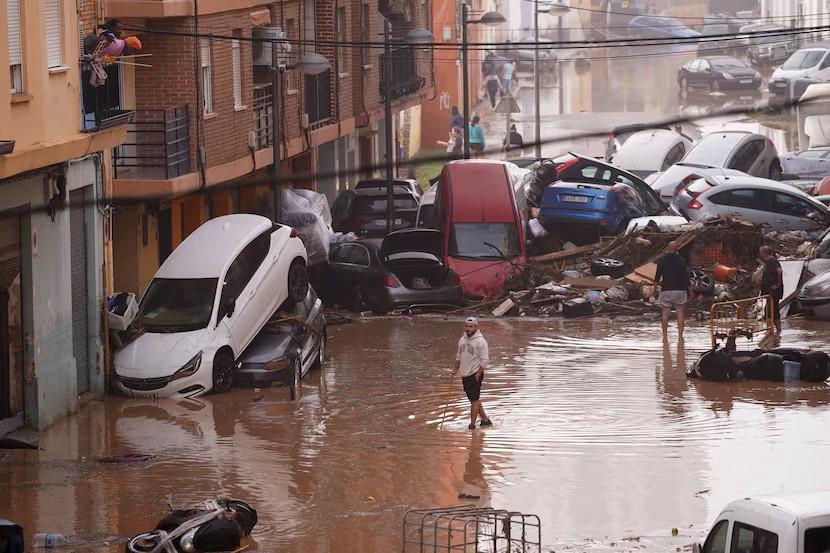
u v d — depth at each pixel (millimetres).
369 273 42531
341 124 56656
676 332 37875
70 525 21078
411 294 42156
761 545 14430
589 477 23234
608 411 28281
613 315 40906
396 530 20391
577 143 77562
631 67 111438
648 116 85812
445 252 44875
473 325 27094
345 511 21500
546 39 120000
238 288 32344
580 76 108500
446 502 21922
